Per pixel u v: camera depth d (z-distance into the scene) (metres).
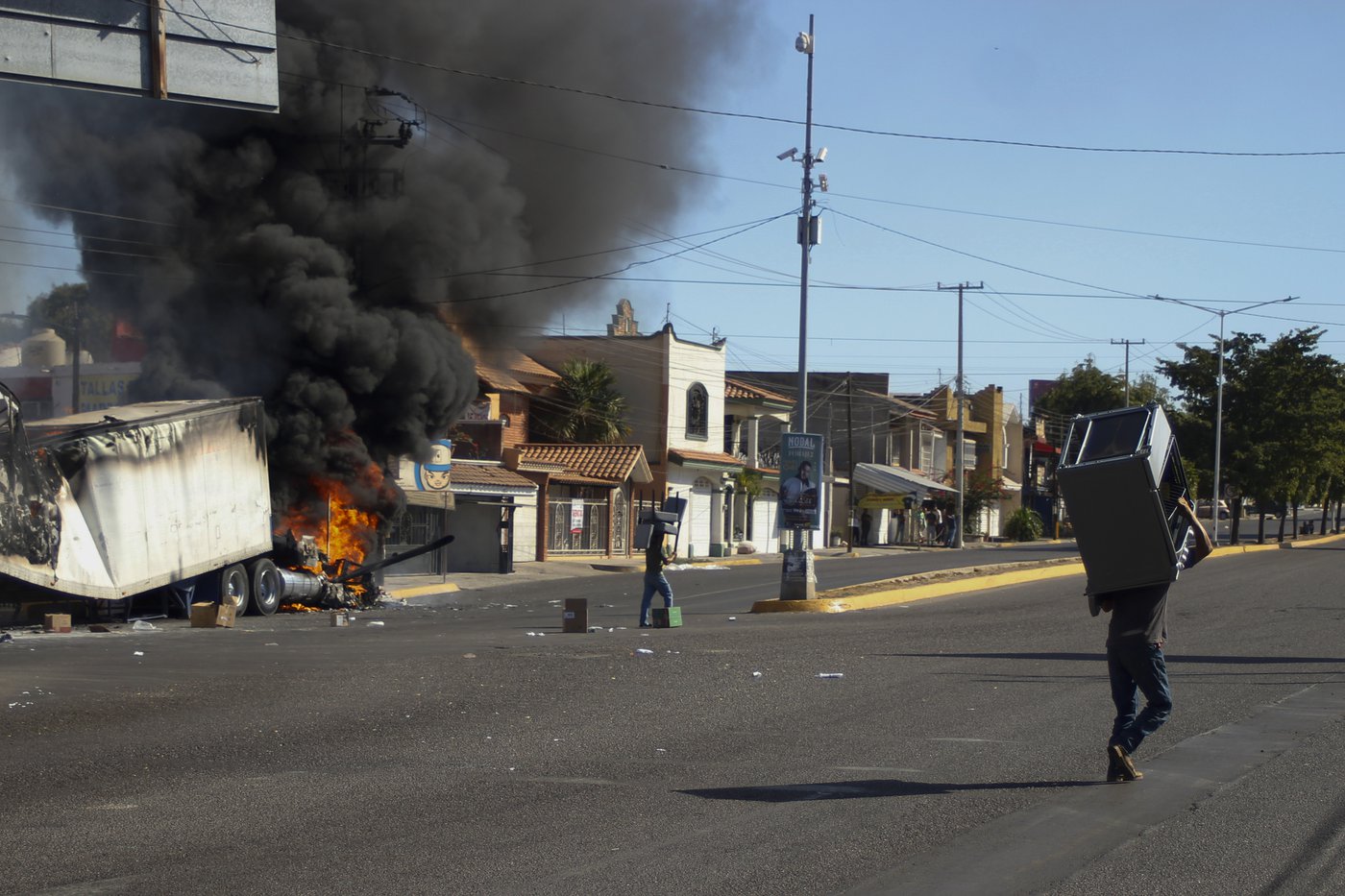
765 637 17.25
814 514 23.59
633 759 8.45
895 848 6.10
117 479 21.44
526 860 5.97
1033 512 79.19
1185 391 58.88
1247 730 9.29
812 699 11.06
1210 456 57.84
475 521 40.09
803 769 8.01
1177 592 26.11
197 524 23.31
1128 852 6.00
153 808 7.13
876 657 14.34
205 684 12.48
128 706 10.99
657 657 14.52
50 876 5.79
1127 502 7.32
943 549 61.06
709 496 54.91
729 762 8.30
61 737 9.45
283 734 9.54
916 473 71.44
